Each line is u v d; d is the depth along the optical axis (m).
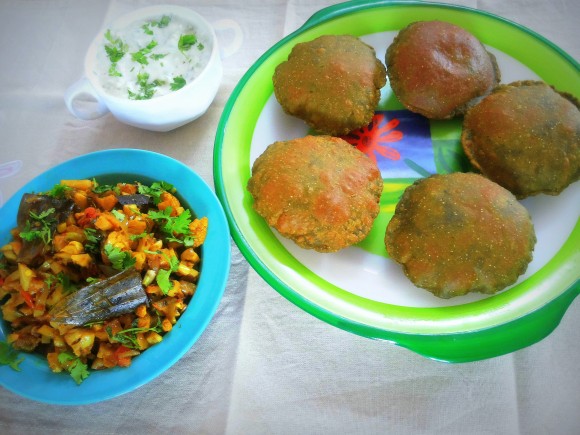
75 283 0.28
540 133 0.31
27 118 0.39
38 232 0.28
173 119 0.36
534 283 0.29
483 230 0.28
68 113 0.39
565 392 0.27
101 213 0.29
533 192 0.32
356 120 0.34
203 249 0.28
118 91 0.35
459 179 0.31
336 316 0.28
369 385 0.28
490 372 0.28
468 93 0.34
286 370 0.29
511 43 0.37
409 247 0.29
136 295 0.26
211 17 0.43
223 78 0.40
